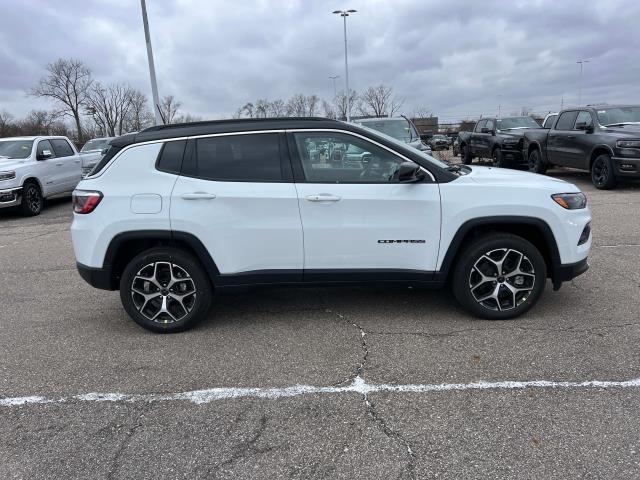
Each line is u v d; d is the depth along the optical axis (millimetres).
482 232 4473
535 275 4367
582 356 3777
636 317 4430
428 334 4266
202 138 4355
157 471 2730
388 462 2730
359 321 4605
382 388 3463
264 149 4336
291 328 4512
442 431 2975
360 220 4270
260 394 3445
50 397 3500
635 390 3311
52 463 2822
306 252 4312
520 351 3893
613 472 2590
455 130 59781
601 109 12219
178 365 3896
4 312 5277
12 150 12930
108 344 4328
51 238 9398
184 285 4445
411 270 4375
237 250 4309
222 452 2867
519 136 15945
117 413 3285
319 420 3129
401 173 4129
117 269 4516
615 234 7520
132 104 80125
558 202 4281
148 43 20125
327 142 4340
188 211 4242
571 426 2969
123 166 4332
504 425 3004
